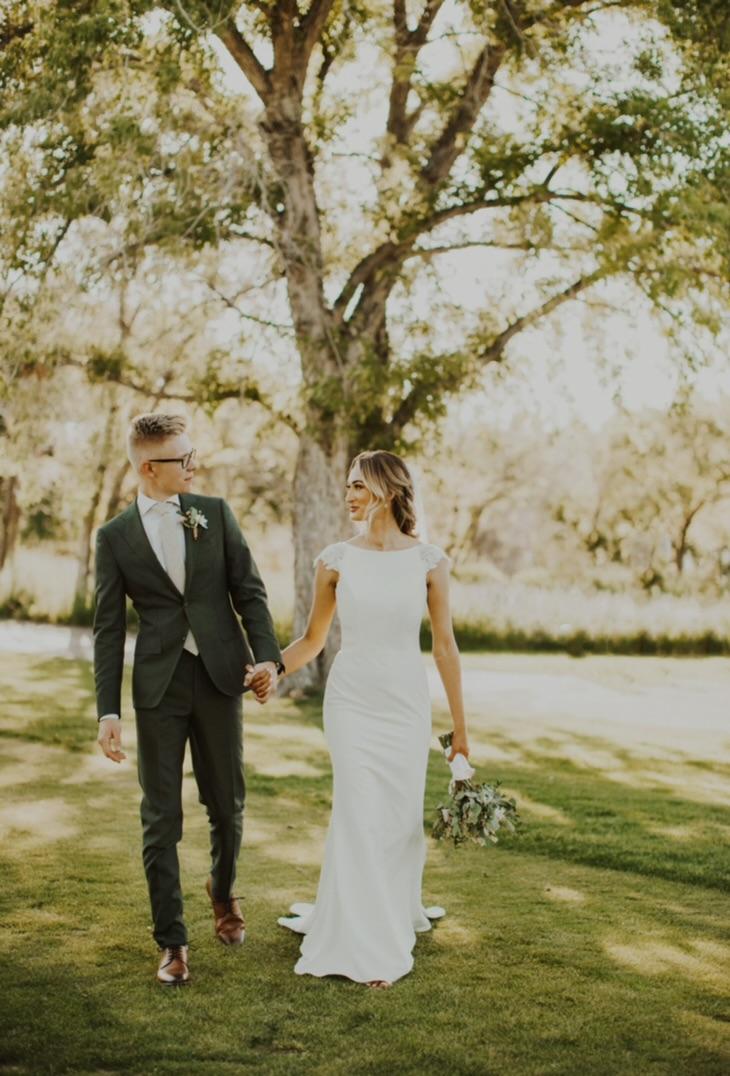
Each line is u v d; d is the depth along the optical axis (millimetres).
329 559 4230
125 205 10734
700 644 21062
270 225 11898
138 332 14922
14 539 27078
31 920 4320
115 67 11445
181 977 3693
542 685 15102
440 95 12914
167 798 3828
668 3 11352
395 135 13883
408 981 3754
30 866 5105
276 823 6191
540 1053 3188
